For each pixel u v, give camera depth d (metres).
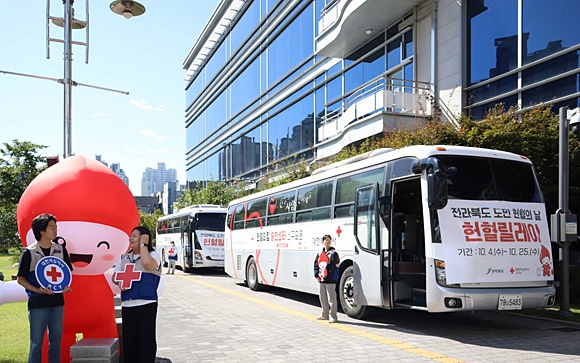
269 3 34.31
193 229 24.94
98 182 6.21
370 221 9.94
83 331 6.30
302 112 28.91
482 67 16.05
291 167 23.91
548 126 12.36
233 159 42.12
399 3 18.42
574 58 13.05
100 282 6.40
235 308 12.45
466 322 10.10
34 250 5.52
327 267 10.22
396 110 17.45
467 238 8.46
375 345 7.96
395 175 9.52
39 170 30.30
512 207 8.94
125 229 6.38
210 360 7.12
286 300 14.16
